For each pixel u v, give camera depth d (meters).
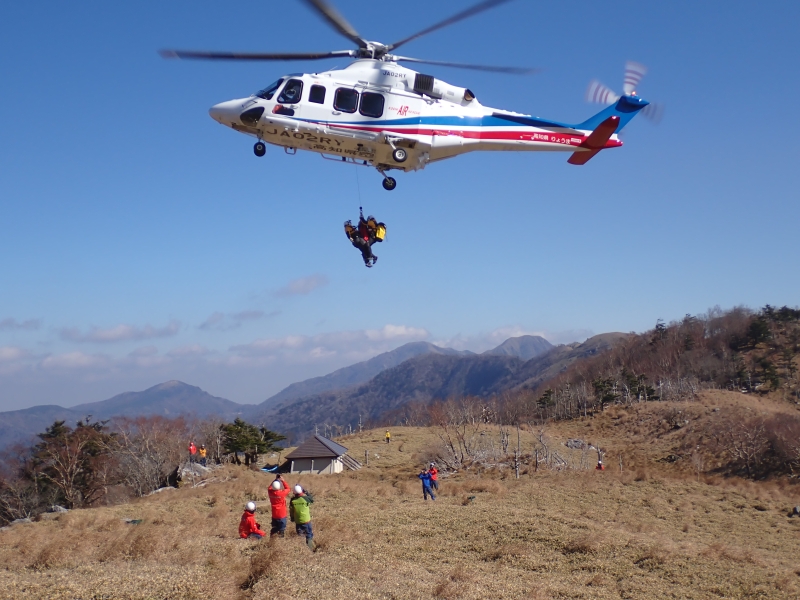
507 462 48.66
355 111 18.44
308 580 11.72
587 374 151.50
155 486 55.41
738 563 16.83
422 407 167.88
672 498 30.56
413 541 17.66
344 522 19.62
